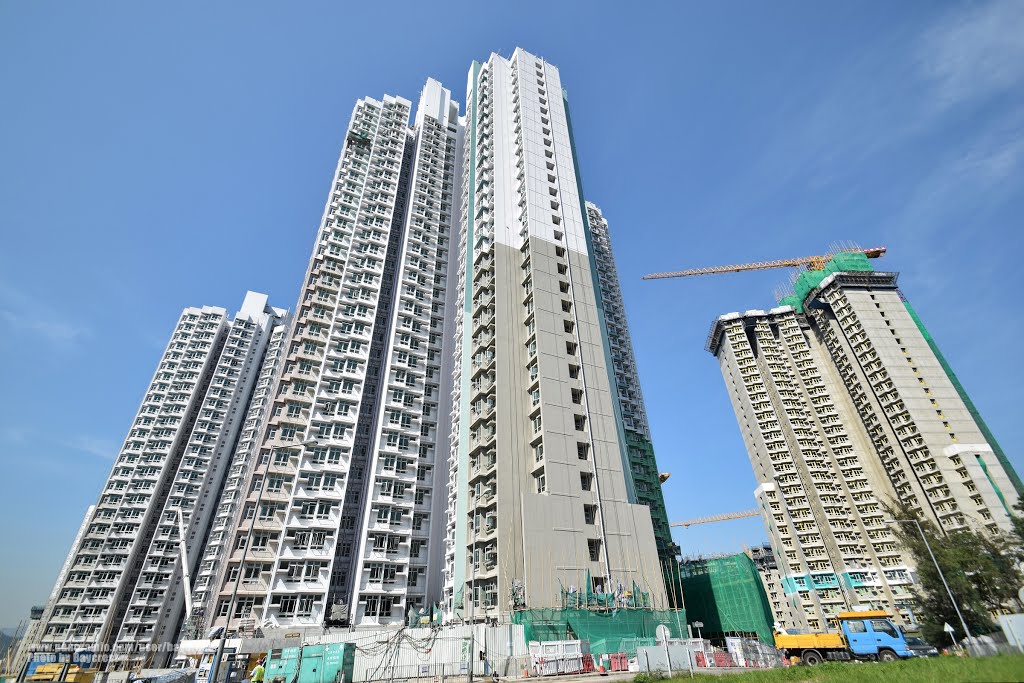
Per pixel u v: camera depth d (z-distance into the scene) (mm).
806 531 108938
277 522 61125
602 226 123438
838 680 22688
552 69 91188
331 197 91875
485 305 66625
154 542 96750
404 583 62281
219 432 115312
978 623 45219
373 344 80938
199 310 128250
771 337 135375
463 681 33250
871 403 112500
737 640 40438
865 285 123062
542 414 54969
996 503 88375
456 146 107062
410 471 69500
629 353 103438
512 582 45938
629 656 38438
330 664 35406
